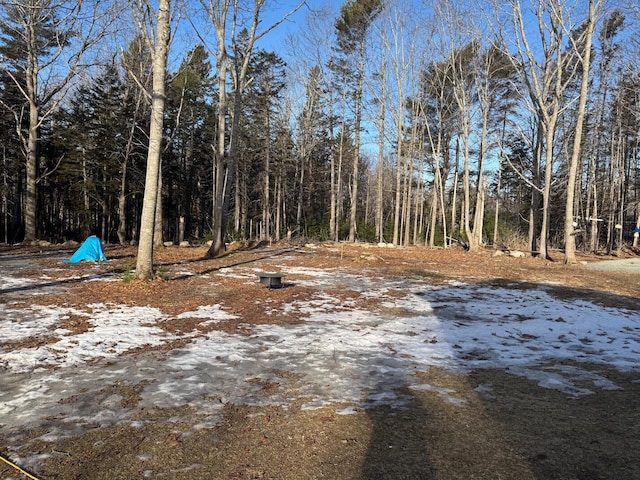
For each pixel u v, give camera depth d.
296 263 14.74
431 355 5.53
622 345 6.22
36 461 2.90
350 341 6.04
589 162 32.97
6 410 3.67
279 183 32.94
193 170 37.38
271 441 3.25
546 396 4.25
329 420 3.61
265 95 30.09
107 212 31.31
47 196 36.81
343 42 30.12
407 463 2.98
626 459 3.07
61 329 6.06
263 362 5.07
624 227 36.38
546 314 8.14
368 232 33.38
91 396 3.99
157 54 9.30
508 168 36.88
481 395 4.25
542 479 2.80
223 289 9.48
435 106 30.22
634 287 11.75
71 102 28.09
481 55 23.52
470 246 23.20
